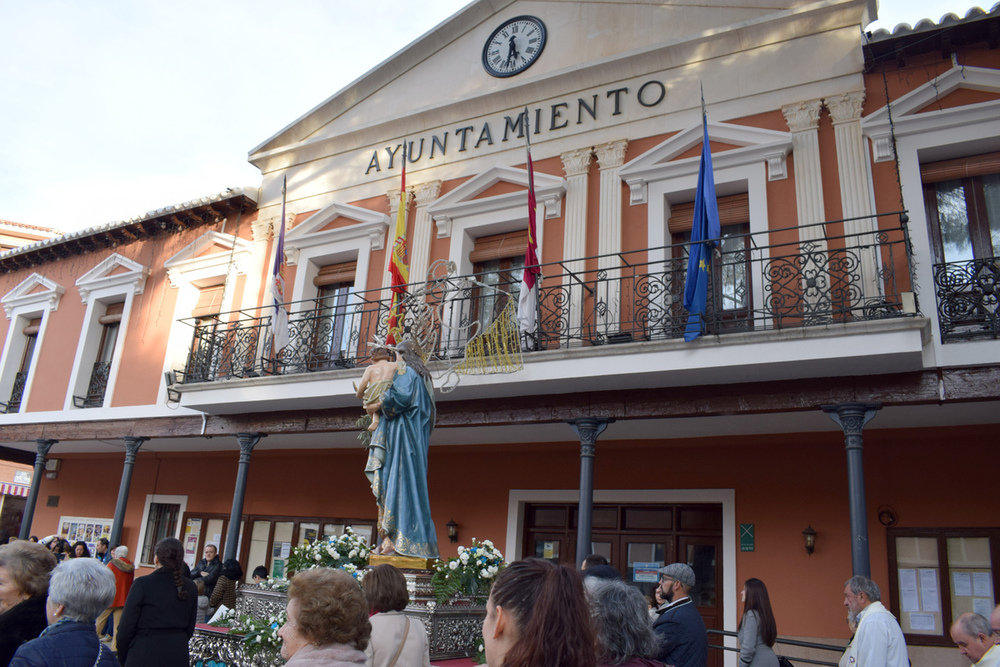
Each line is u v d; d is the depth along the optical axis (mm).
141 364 12016
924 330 6410
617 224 8656
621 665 2209
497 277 9609
